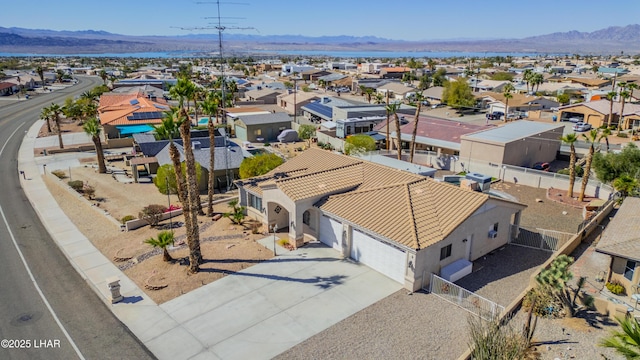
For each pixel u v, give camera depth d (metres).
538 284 20.75
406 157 54.91
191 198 25.64
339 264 27.33
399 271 25.00
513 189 44.09
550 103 97.69
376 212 27.50
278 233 32.22
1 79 144.12
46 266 27.91
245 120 71.69
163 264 27.45
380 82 144.50
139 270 26.88
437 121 67.44
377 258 26.31
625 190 36.97
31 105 108.88
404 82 157.88
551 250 29.72
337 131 69.12
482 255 28.77
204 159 46.88
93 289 24.98
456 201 27.33
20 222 35.81
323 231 30.20
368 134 65.06
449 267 25.66
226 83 110.50
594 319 21.03
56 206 39.19
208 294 24.03
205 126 68.19
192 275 26.02
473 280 25.55
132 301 23.50
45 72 190.88
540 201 40.12
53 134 74.56
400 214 26.72
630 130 76.56
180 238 31.73
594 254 28.23
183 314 22.27
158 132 25.08
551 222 35.12
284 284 24.98
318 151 39.34
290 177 32.47
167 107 85.94
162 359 19.09
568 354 18.52
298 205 29.19
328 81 154.38
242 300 23.44
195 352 19.48
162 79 151.62
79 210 38.06
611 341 12.48
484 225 28.06
